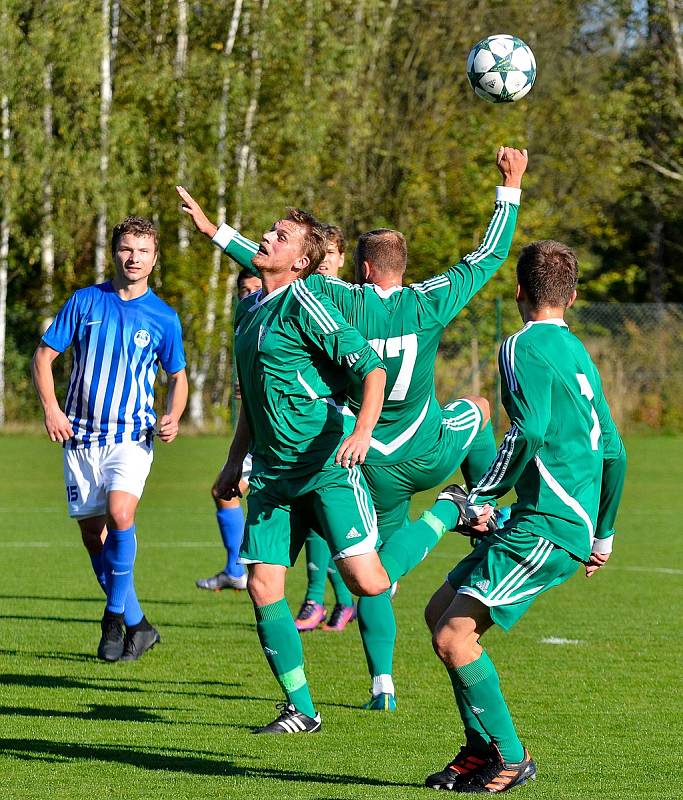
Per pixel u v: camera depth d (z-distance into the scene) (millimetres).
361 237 18281
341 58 90812
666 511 47875
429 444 18344
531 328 13766
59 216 85375
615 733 16391
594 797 13148
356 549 15469
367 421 14734
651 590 30562
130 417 21812
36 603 28125
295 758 15000
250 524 16172
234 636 24219
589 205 112188
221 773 14250
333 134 98562
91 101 84688
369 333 17609
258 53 89250
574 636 24203
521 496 13641
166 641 23672
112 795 13172
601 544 14469
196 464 64500
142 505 49188
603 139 105688
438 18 107750
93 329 21719
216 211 87625
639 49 104938
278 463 15844
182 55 92000
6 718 17234
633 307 84562
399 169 103812
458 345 81938
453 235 93812
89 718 17281
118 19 95750
